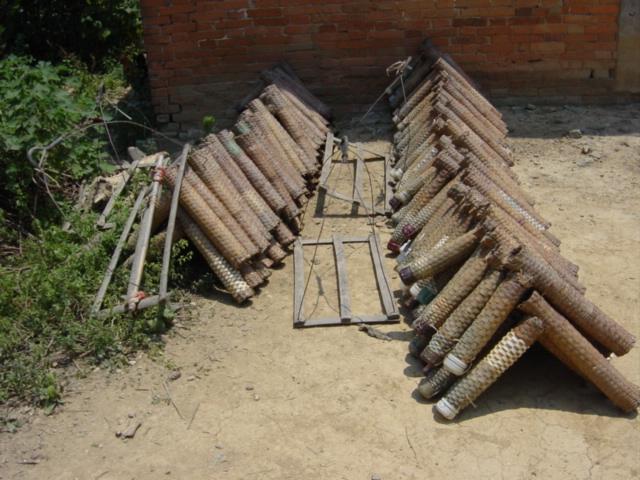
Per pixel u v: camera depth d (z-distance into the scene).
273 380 3.32
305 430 3.04
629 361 3.42
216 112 6.24
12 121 4.33
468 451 2.91
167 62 6.08
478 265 3.28
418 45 6.14
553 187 5.05
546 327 3.03
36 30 7.18
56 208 4.39
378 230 4.58
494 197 3.96
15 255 4.06
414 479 2.79
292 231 4.55
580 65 6.20
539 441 2.96
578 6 6.02
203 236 3.91
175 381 3.30
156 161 4.24
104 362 3.38
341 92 6.27
